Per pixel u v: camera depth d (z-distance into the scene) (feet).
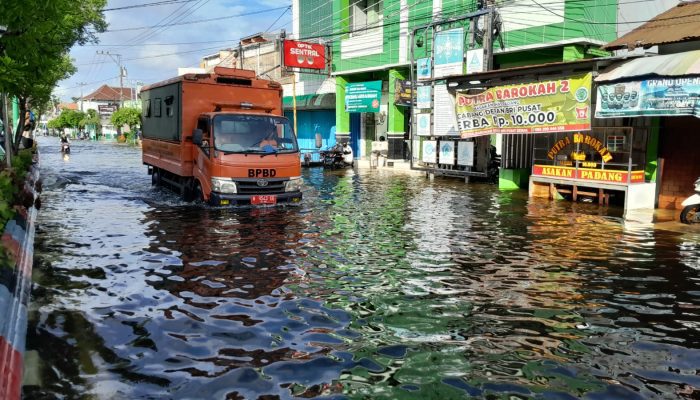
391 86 83.46
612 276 23.31
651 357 15.20
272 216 37.86
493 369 14.29
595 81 42.24
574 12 55.77
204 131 41.42
